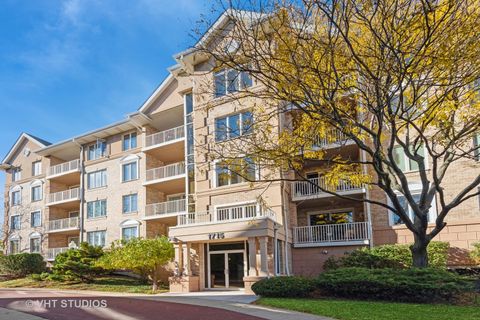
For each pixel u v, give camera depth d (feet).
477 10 32.14
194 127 77.05
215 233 64.69
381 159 40.19
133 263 67.92
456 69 32.55
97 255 83.71
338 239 69.87
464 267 58.90
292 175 74.74
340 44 33.99
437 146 62.69
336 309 35.09
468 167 61.21
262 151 39.75
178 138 91.86
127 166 103.35
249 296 52.85
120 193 102.63
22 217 123.65
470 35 32.12
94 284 78.54
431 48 32.14
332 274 45.44
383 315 31.60
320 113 34.81
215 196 74.95
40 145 124.88
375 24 31.42
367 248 63.98
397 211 43.04
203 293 62.23
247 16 34.73
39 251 115.65
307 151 45.91
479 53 31.60
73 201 110.93
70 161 116.16
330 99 34.09
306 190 73.26
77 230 109.70
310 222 78.48
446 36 31.71
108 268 75.82
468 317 29.96
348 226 69.87
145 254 67.67
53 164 120.88
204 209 75.31
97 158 110.22
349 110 43.37
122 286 74.49
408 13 30.30
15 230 124.16
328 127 42.57
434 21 29.37
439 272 40.96
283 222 68.85
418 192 64.49
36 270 99.14
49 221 115.65
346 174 47.19
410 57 34.96
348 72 35.14
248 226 62.08
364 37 34.68
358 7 32.14
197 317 33.76
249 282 59.57
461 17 30.94
